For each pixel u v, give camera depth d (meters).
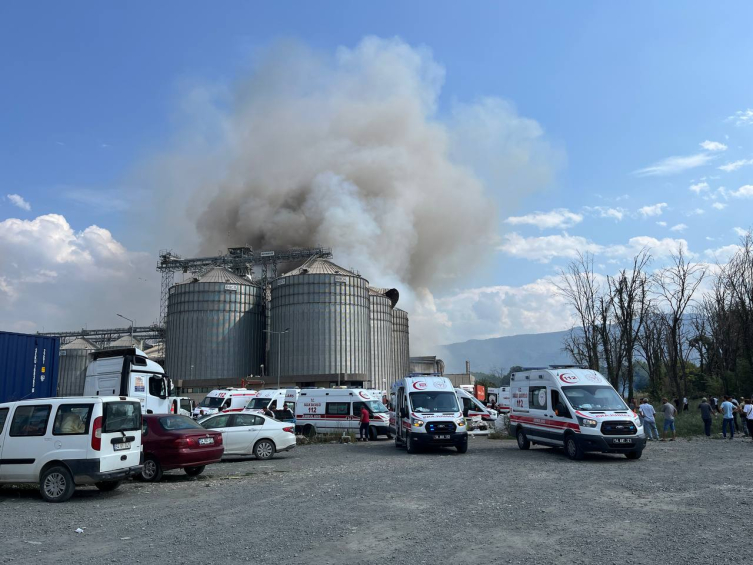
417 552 7.42
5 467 12.16
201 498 12.09
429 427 21.00
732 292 45.66
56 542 8.34
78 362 106.31
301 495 12.02
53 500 11.87
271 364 96.06
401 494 11.87
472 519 9.33
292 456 21.50
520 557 7.14
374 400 30.00
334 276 95.62
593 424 17.47
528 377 21.55
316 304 94.12
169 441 14.95
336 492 12.27
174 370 94.94
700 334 55.59
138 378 21.56
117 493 13.06
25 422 12.35
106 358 21.64
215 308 95.88
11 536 8.77
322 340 93.06
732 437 24.19
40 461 12.02
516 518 9.38
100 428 12.12
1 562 7.29
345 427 29.33
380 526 8.91
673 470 15.05
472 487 12.68
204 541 8.15
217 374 93.94
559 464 16.84
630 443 17.25
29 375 17.67
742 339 46.19
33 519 10.10
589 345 43.09
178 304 96.88
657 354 52.72
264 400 35.28
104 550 7.81
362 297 98.06
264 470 17.03
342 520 9.38
